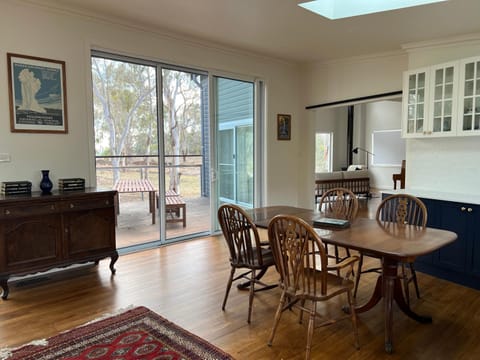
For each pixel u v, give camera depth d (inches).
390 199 121.3
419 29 152.0
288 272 85.2
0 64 124.9
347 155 492.4
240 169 211.2
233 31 161.5
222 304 111.5
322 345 88.8
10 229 113.7
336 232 95.5
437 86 148.3
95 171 151.8
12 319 101.9
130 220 172.9
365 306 100.3
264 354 84.8
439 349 87.4
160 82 172.1
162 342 89.6
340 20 144.3
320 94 226.2
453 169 156.1
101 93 155.5
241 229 100.4
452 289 125.6
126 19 148.6
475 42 152.1
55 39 136.2
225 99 199.3
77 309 108.1
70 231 126.6
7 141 127.6
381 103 452.1
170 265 147.3
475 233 125.1
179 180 187.5
